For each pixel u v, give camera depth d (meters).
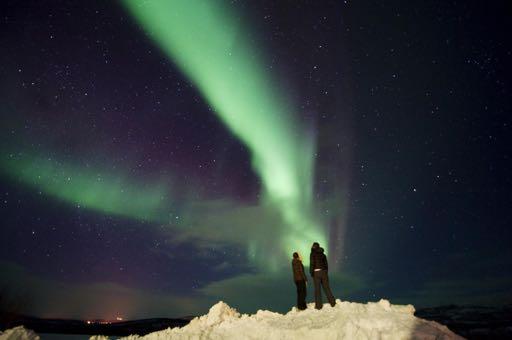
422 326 6.25
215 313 7.89
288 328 6.75
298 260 8.33
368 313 6.73
